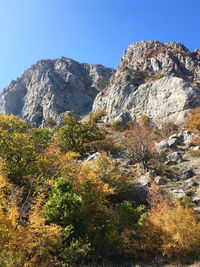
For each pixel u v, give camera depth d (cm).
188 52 10456
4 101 13288
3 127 2398
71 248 936
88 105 12275
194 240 1080
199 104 5681
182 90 6053
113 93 8375
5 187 1240
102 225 1210
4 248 766
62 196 1109
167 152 2842
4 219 808
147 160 2525
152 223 1173
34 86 13125
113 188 1605
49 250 927
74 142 3512
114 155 3212
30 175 1595
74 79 13550
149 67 10044
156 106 6606
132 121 6825
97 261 1057
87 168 1619
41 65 15688
